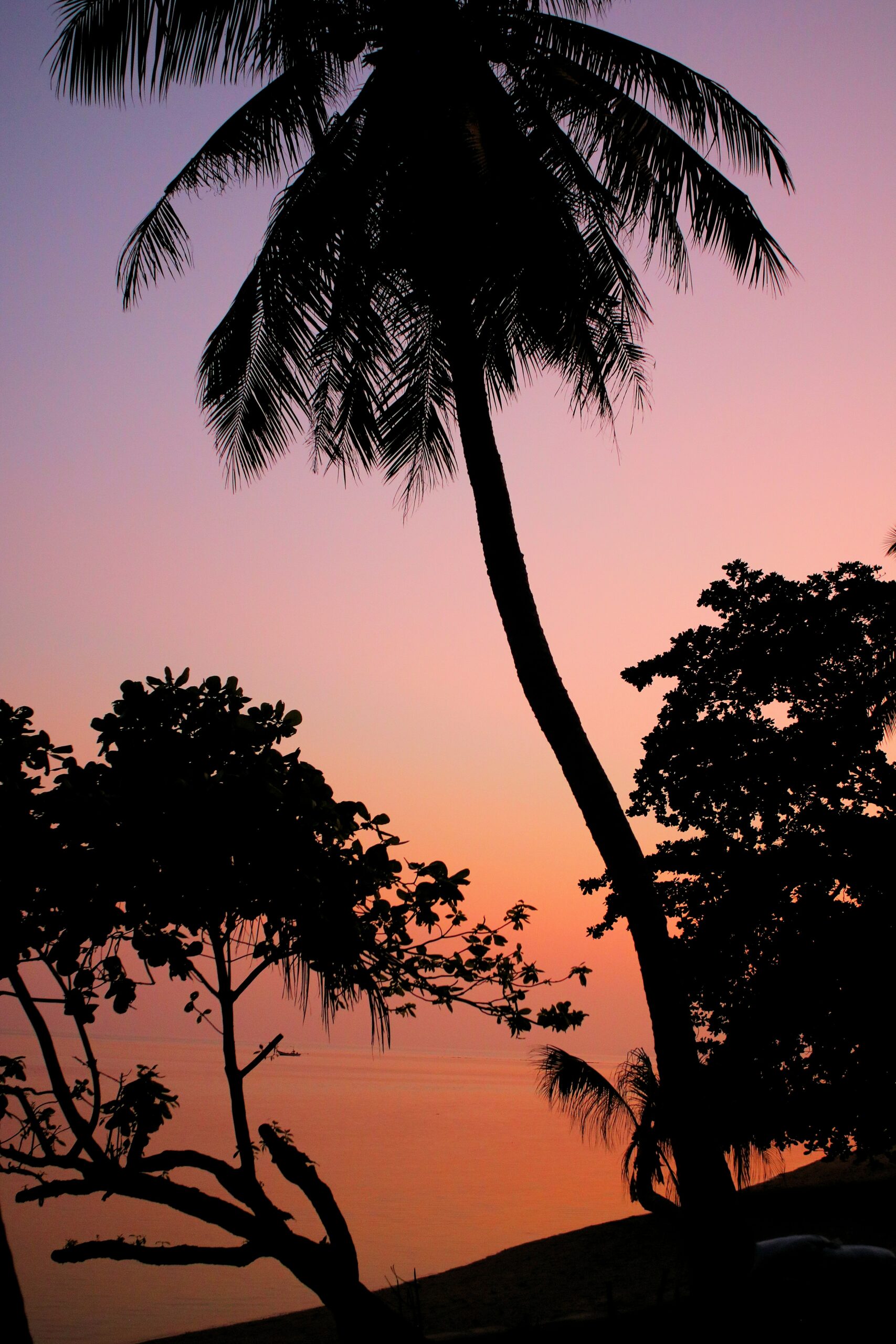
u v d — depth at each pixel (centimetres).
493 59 1106
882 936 1770
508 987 648
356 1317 538
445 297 1017
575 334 1152
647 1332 702
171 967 581
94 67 1044
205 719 632
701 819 2045
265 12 1024
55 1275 2080
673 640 2120
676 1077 858
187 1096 6981
